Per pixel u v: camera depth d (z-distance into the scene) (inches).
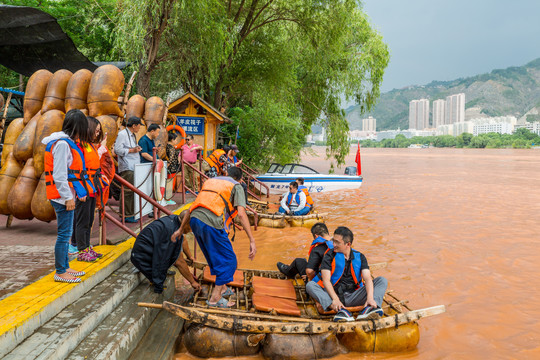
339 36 732.7
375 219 467.8
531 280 262.8
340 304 177.0
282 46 748.6
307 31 719.1
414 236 381.4
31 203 211.3
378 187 834.2
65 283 150.9
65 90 238.7
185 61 586.9
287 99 794.2
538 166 1812.3
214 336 159.9
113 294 159.5
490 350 175.3
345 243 181.2
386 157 3137.3
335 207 557.9
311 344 161.3
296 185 440.5
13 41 410.9
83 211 168.4
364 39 883.4
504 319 205.6
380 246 342.6
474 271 279.4
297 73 893.2
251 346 161.3
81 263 175.8
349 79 859.4
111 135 228.8
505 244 353.4
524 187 860.0
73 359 121.9
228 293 192.1
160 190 261.6
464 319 205.3
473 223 448.5
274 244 344.2
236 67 745.0
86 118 150.3
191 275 200.7
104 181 189.5
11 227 238.1
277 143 804.6
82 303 149.0
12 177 224.7
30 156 221.8
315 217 419.8
